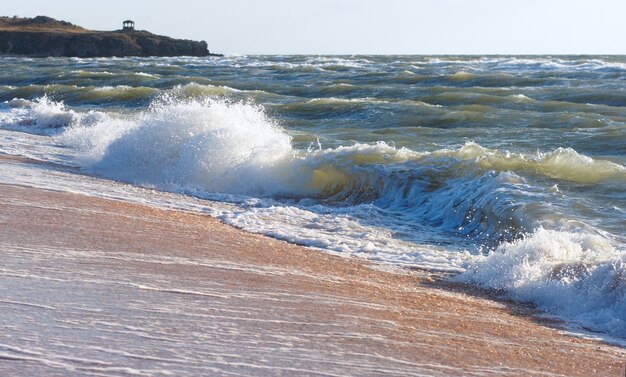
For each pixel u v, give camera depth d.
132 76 40.06
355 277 7.27
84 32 126.31
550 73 34.75
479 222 10.63
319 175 13.33
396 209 11.86
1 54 117.38
